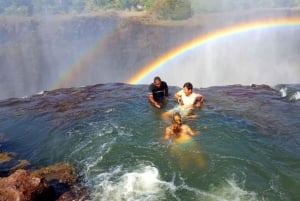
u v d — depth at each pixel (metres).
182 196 5.37
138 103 9.47
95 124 8.18
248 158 6.36
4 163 6.69
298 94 9.78
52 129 8.22
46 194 5.31
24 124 8.72
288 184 5.62
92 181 5.91
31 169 6.43
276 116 8.24
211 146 6.79
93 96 10.60
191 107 8.85
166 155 6.57
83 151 7.00
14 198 4.89
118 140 7.25
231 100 9.55
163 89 9.67
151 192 5.50
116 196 5.44
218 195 5.37
